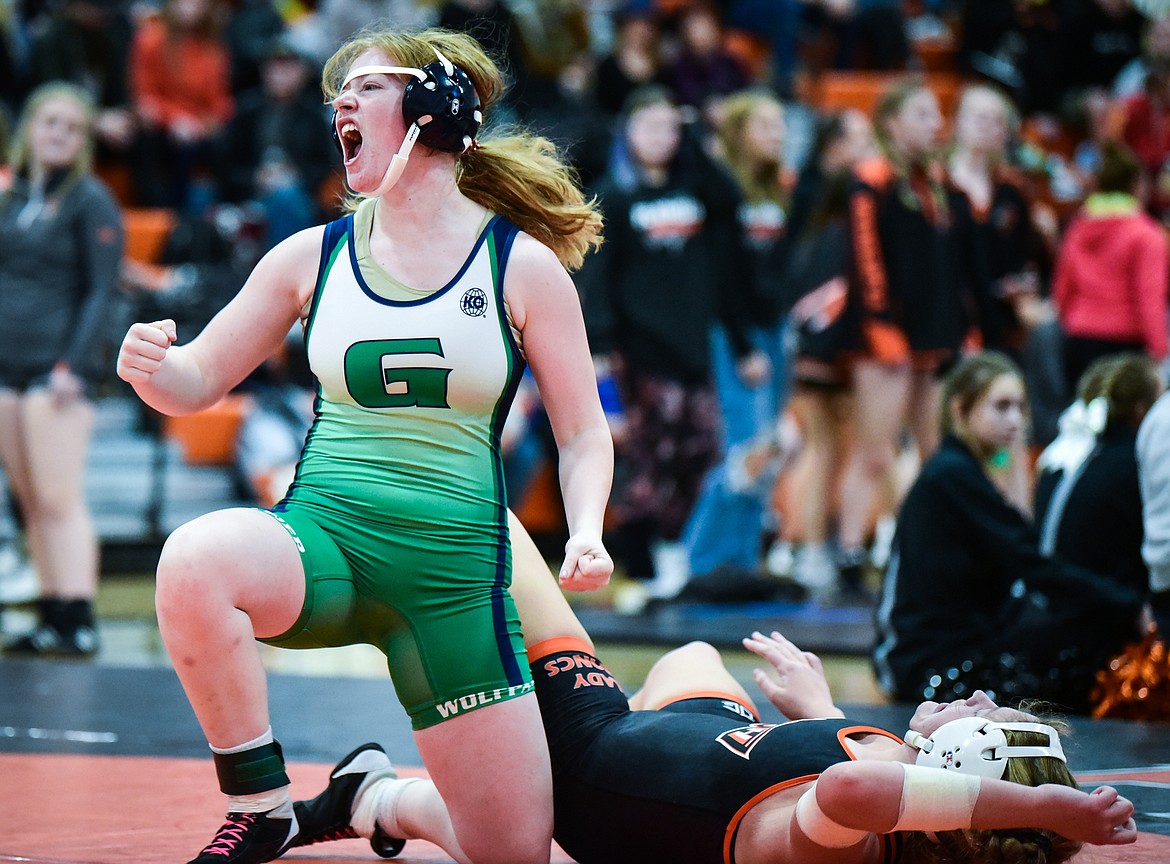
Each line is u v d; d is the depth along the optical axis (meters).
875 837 3.87
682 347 12.23
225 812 5.21
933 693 7.56
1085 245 13.12
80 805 5.33
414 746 6.55
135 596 13.35
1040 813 3.61
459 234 4.32
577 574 4.15
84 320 9.98
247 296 4.44
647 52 17.72
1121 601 7.48
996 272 13.09
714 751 4.11
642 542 12.78
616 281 12.35
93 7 17.27
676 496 12.55
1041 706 4.61
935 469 7.72
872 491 12.71
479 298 4.28
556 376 4.41
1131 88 20.17
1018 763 3.72
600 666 4.62
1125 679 7.27
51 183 10.09
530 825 4.23
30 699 7.86
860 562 12.87
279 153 16.62
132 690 8.19
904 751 3.97
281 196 15.71
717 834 4.01
